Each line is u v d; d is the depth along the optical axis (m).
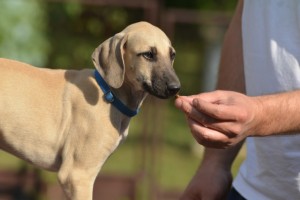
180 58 17.09
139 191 9.91
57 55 12.84
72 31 13.06
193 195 4.79
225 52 4.86
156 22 9.23
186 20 9.58
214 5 15.12
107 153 4.12
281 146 4.25
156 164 10.78
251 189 4.47
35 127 4.07
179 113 15.66
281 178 4.30
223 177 4.75
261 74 4.32
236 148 4.80
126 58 4.23
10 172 9.62
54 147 4.11
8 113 4.04
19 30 9.68
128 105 4.20
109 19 13.13
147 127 10.35
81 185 4.04
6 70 4.07
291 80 4.15
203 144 3.47
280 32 4.20
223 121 3.35
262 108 3.43
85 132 4.06
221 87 4.85
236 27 4.82
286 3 4.17
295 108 3.49
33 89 4.08
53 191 9.62
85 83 4.11
